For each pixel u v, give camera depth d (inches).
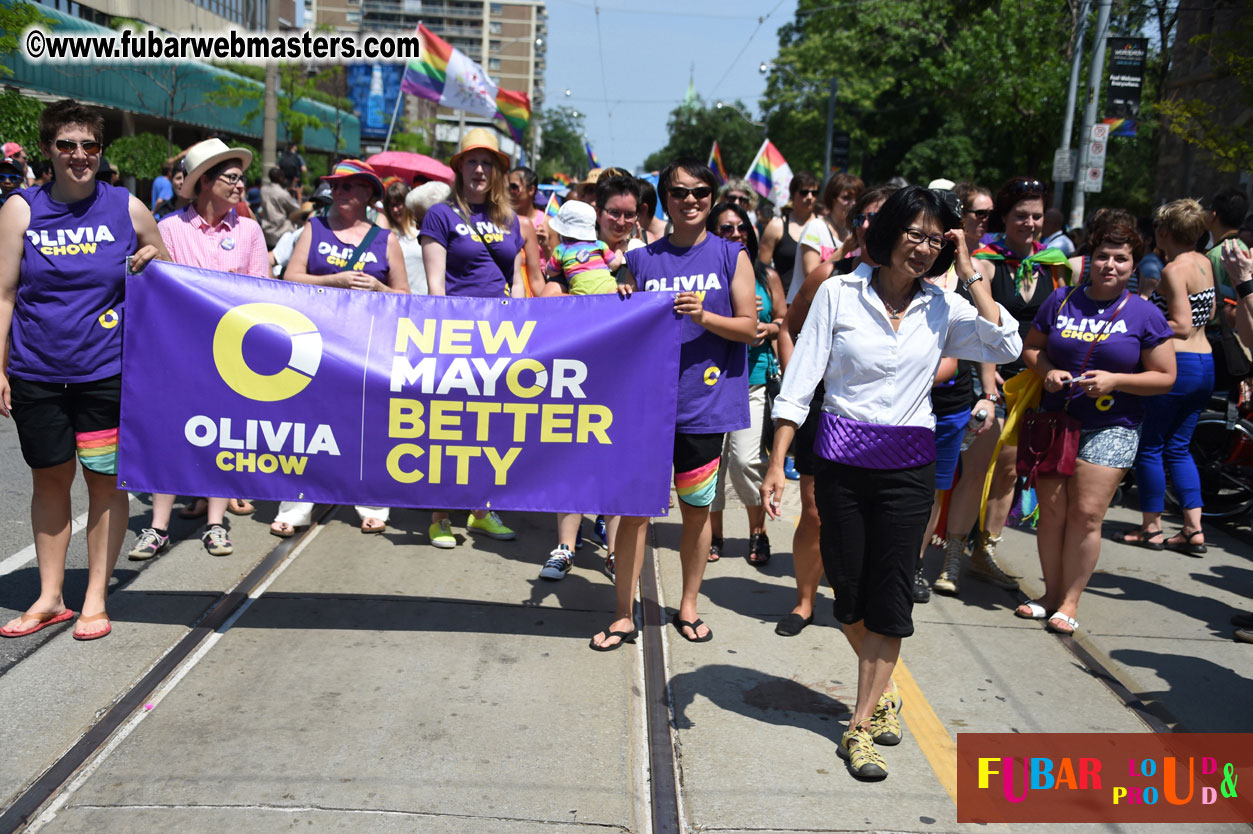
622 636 175.6
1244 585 224.2
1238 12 712.4
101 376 162.2
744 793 129.8
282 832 117.3
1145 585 221.6
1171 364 183.6
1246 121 690.8
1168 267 234.4
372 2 5900.6
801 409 135.6
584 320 168.2
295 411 167.5
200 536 223.9
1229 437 268.5
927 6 1347.2
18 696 145.8
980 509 201.0
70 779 125.9
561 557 209.9
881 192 175.3
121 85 936.3
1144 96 1060.5
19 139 567.2
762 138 3289.9
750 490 217.6
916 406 133.8
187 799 122.8
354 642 171.3
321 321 168.2
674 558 225.5
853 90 1547.7
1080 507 187.3
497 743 139.6
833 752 141.3
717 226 209.0
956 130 1407.5
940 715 155.0
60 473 165.8
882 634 134.4
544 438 169.0
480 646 172.4
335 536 230.7
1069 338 186.7
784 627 182.9
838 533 135.5
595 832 120.3
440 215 212.4
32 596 187.0
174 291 165.0
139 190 931.3
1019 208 201.3
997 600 208.8
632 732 145.0
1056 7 1065.5
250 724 141.5
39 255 157.6
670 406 168.1
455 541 227.6
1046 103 1089.4
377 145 1675.7
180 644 165.5
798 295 175.8
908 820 125.5
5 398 157.5
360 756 134.3
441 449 169.2
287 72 1098.7
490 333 169.0
